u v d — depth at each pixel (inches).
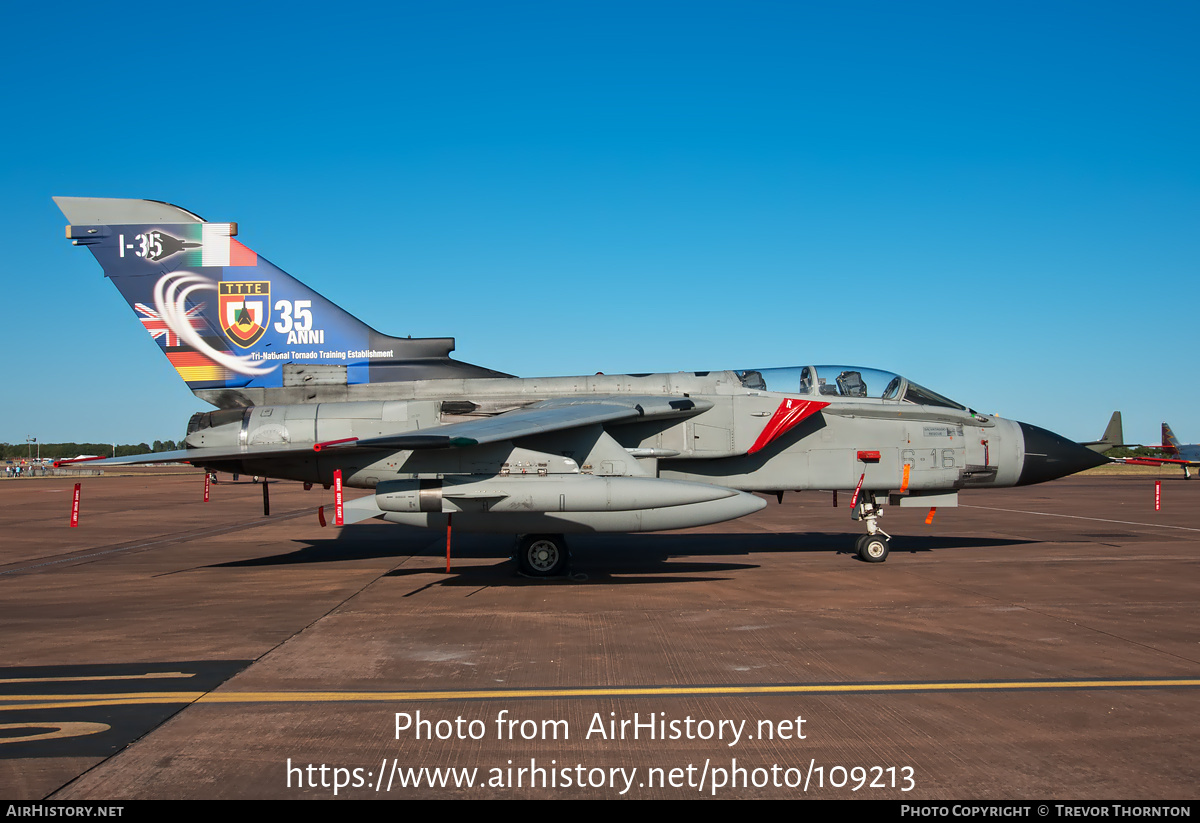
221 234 519.5
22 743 198.8
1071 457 519.8
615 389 505.7
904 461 502.3
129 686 244.8
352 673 257.4
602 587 418.0
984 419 515.8
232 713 220.1
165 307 516.4
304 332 519.2
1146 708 220.8
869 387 512.4
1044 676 251.1
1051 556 527.2
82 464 418.6
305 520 889.5
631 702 226.7
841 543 615.5
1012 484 519.2
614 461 448.5
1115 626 320.2
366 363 520.7
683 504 418.6
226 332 518.0
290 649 289.1
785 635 304.8
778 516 882.1
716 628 317.1
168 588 428.1
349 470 493.0
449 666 264.7
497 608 362.3
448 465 433.1
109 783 175.6
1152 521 795.4
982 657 273.1
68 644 299.3
